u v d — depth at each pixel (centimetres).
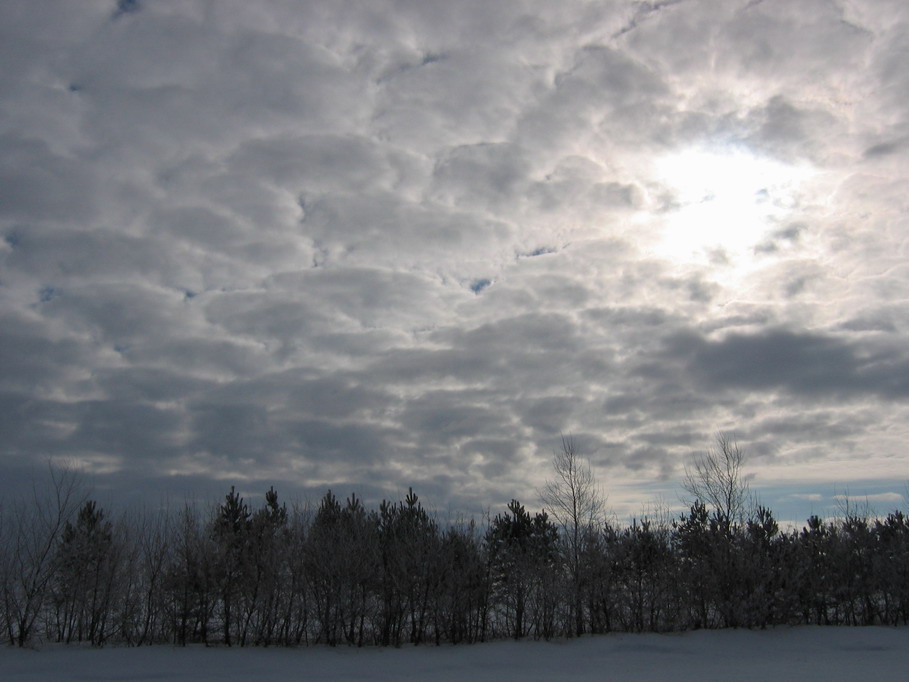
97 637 3114
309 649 3138
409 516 3684
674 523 4169
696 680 2420
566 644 3375
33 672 2478
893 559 4066
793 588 3850
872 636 3566
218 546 3209
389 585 3394
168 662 2683
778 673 2595
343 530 3434
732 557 3850
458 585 3431
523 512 4059
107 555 3134
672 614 3778
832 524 4359
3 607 2941
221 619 3219
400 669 2739
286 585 3250
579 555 3894
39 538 3062
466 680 2466
